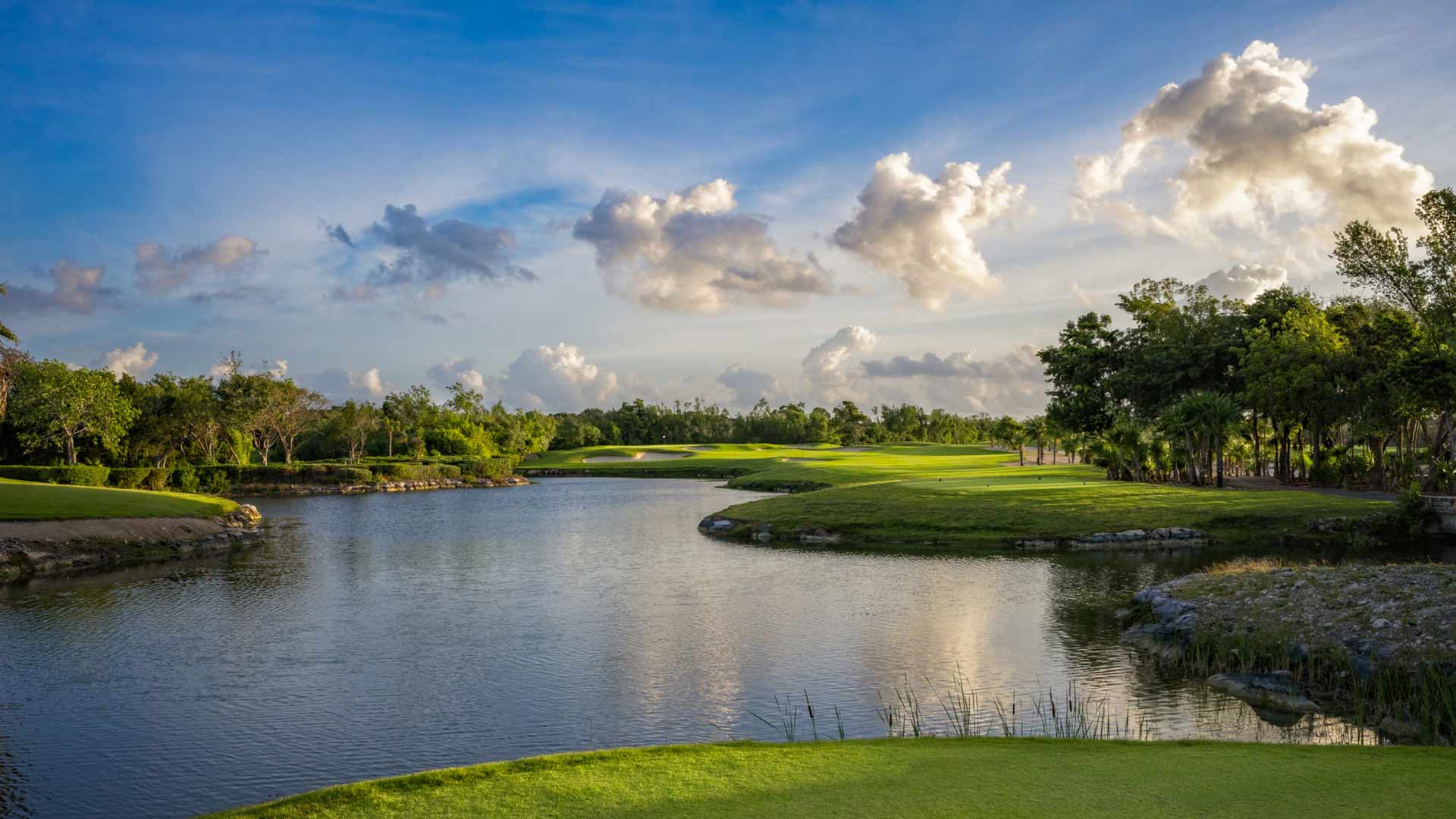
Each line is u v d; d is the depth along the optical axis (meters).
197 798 14.18
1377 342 60.41
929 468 94.69
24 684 20.41
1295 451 79.50
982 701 18.27
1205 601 23.55
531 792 9.38
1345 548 38.47
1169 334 77.75
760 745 11.40
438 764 15.44
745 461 132.25
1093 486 55.06
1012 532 42.84
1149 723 16.47
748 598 29.88
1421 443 76.12
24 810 13.72
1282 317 73.38
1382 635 18.56
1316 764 10.38
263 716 18.09
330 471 99.06
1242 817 8.40
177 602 30.30
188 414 101.81
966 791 9.30
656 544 45.50
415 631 25.55
